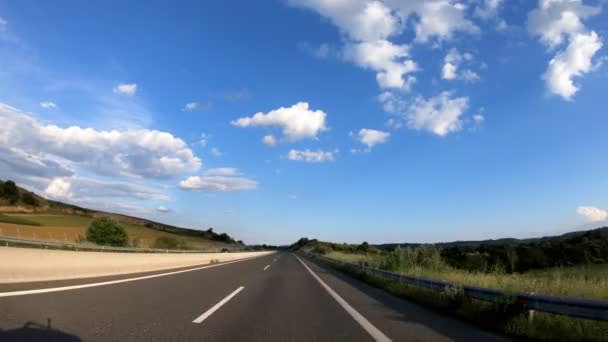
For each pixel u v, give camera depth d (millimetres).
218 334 7340
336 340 7379
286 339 7297
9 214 76750
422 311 11672
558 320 8539
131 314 8656
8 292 10062
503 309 9219
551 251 31734
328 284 19938
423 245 26125
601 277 14125
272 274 25281
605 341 7281
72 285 12570
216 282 17656
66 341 6078
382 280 20359
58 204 120125
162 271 22750
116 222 56719
